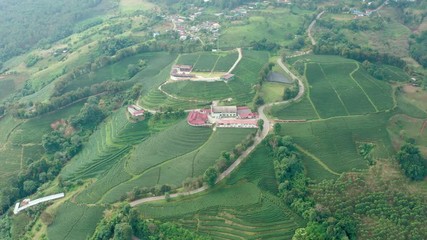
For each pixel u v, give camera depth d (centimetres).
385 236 17900
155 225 18812
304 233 17962
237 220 19225
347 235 18050
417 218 18512
